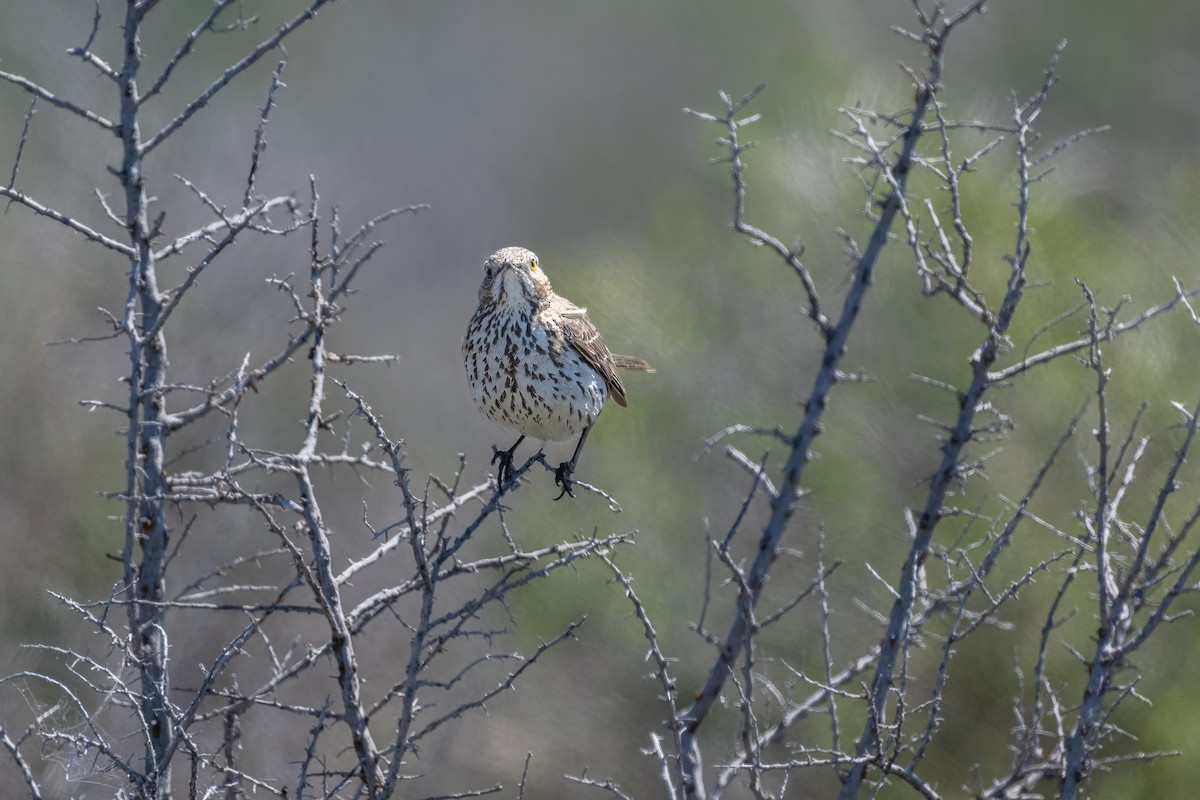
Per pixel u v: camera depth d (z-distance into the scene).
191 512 14.23
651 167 24.94
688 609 14.19
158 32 21.91
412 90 24.88
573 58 25.44
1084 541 7.18
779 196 15.91
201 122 21.44
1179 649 12.30
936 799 6.72
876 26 21.70
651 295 16.11
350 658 6.39
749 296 16.02
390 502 15.92
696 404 15.27
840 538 14.20
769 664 13.60
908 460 14.44
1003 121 18.84
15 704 10.72
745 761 7.12
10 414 15.48
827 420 14.77
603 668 14.33
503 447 19.00
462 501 7.22
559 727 14.17
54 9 19.86
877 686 7.11
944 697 12.88
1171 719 12.09
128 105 7.15
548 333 9.20
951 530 13.27
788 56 20.33
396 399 19.44
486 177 24.66
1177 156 20.89
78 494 15.04
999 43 23.86
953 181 6.92
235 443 6.44
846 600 13.95
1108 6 23.75
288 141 22.56
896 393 14.53
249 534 14.61
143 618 7.37
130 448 7.06
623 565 14.17
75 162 18.80
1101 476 6.70
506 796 13.84
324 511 15.65
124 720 10.41
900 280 14.84
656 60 25.28
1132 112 23.80
